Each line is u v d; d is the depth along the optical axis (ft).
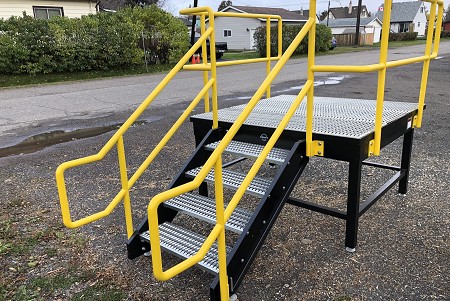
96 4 60.95
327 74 42.16
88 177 13.99
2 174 14.64
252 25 108.68
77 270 8.41
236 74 44.75
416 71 41.06
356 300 7.20
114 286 7.83
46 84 40.04
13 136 20.62
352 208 8.53
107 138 19.54
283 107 12.02
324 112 10.97
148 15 52.70
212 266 7.18
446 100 25.05
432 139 16.92
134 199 11.99
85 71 47.65
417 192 11.67
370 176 13.14
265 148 7.05
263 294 7.48
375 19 153.28
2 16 52.29
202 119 10.64
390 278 7.79
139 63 51.21
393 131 9.59
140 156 16.28
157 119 23.34
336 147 8.29
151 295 7.54
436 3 10.02
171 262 8.66
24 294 7.64
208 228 10.11
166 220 9.07
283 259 8.61
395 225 9.85
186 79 41.27
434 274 7.84
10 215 11.04
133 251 8.53
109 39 47.37
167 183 13.17
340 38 116.06
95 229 10.19
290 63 56.29
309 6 7.48
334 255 8.70
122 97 31.48
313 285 7.69
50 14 56.18
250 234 7.41
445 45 91.35
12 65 42.83
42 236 9.81
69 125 22.72
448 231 9.44
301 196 11.83
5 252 9.09
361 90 29.99
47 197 12.32
